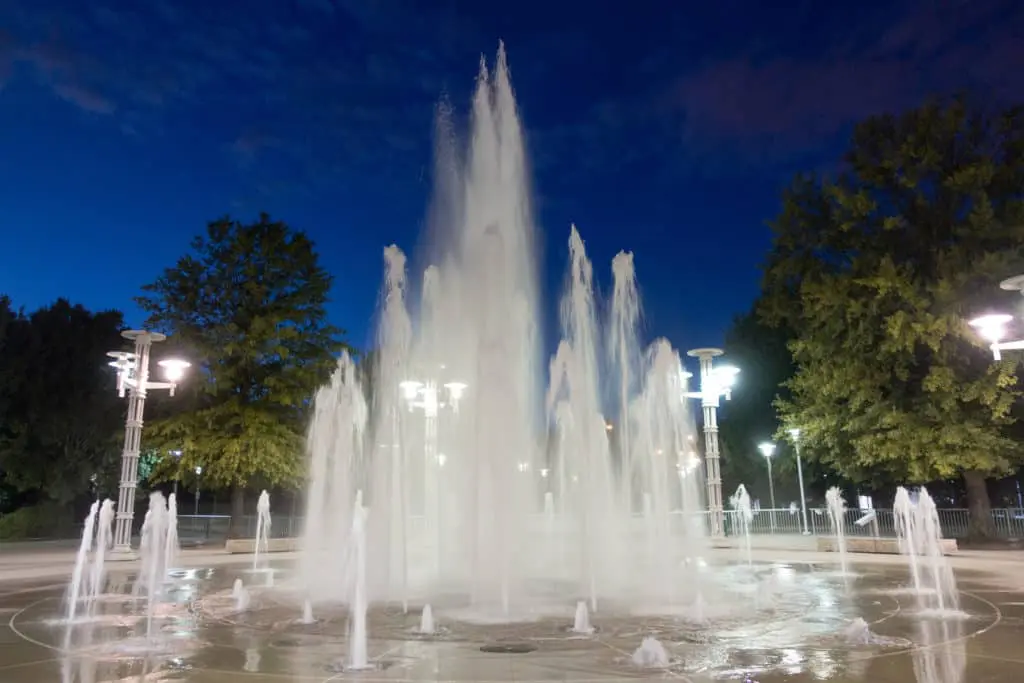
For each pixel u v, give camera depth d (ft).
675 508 124.98
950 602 39.75
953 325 79.56
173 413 103.71
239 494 99.55
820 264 95.35
